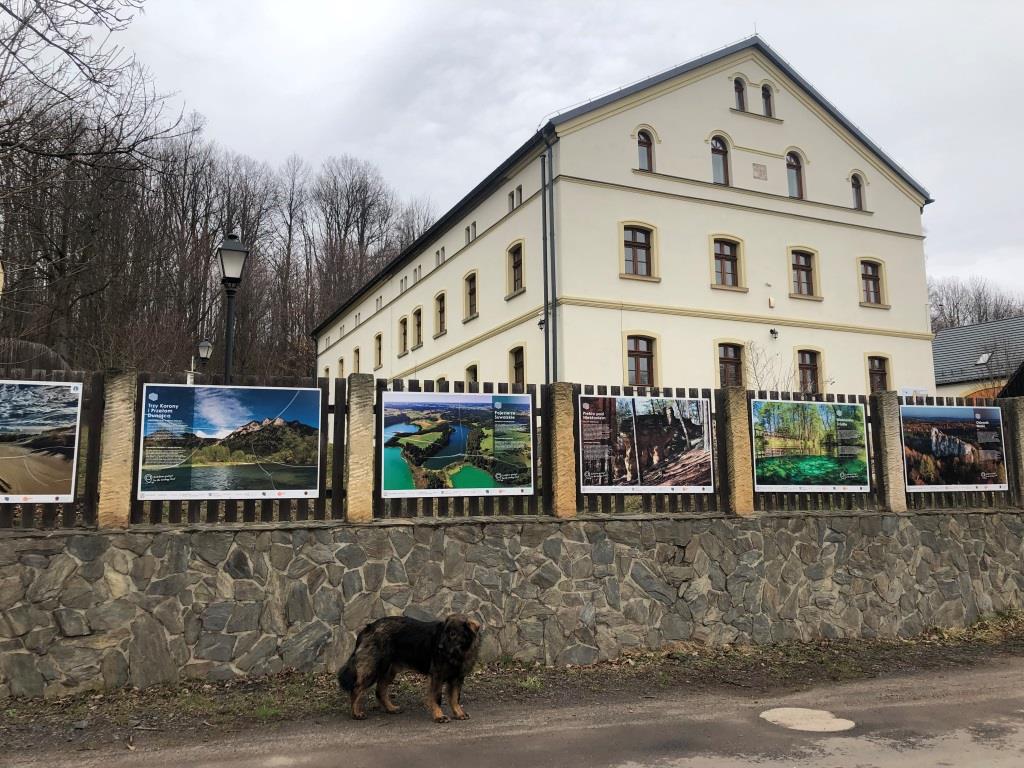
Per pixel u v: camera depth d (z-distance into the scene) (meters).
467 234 28.19
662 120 23.66
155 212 29.50
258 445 6.96
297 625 6.77
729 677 7.19
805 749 5.11
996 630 9.43
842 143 27.16
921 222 28.59
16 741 5.11
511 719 5.74
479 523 7.52
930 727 5.65
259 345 50.91
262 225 54.88
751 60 25.64
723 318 23.78
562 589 7.71
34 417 6.34
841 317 26.14
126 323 25.30
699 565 8.34
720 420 8.89
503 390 7.94
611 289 22.05
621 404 8.41
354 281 58.66
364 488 7.18
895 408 9.86
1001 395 23.53
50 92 8.03
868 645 8.64
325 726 5.48
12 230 10.59
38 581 6.11
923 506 9.94
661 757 4.92
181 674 6.37
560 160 21.78
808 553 8.90
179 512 6.70
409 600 7.15
